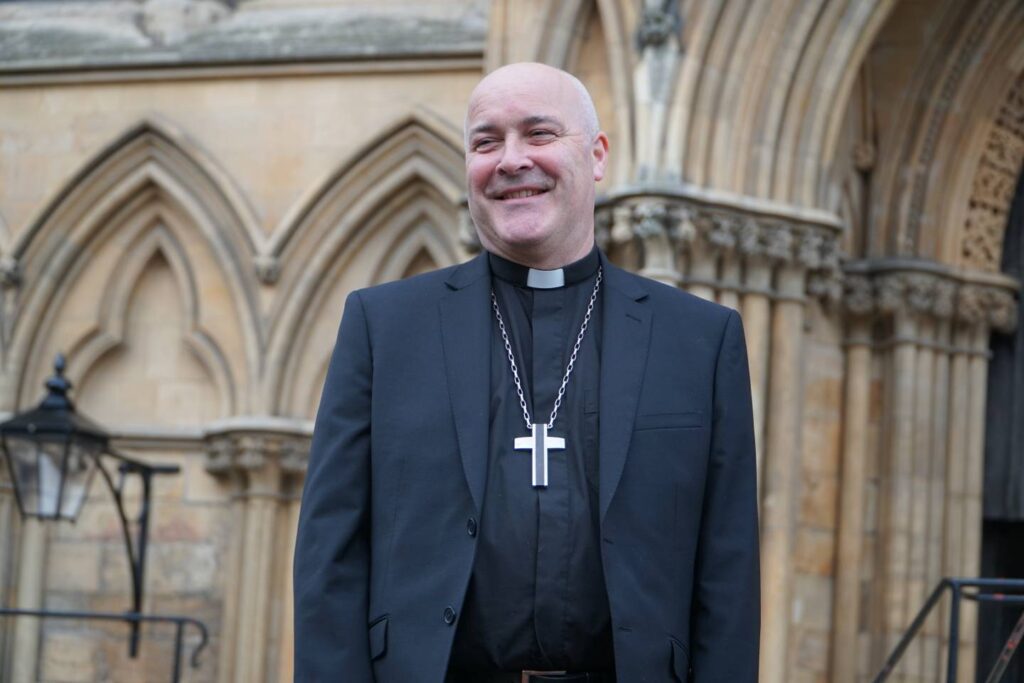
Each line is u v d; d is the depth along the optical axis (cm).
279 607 1244
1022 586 739
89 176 1302
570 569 363
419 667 360
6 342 1295
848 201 1104
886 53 1107
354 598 373
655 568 366
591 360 382
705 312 393
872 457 1090
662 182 959
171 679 1256
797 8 1006
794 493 991
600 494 364
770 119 998
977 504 1102
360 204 1256
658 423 374
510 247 384
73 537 1287
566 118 380
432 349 384
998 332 1129
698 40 984
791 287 999
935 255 1102
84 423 1105
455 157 1233
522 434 374
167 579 1266
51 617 1204
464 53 1232
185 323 1289
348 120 1260
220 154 1278
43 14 1353
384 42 1248
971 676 1066
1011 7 1092
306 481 384
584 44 1030
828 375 1085
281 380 1252
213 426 1250
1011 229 1138
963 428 1105
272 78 1277
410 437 375
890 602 1065
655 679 359
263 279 1255
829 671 1057
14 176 1315
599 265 396
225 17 1320
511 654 365
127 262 1312
